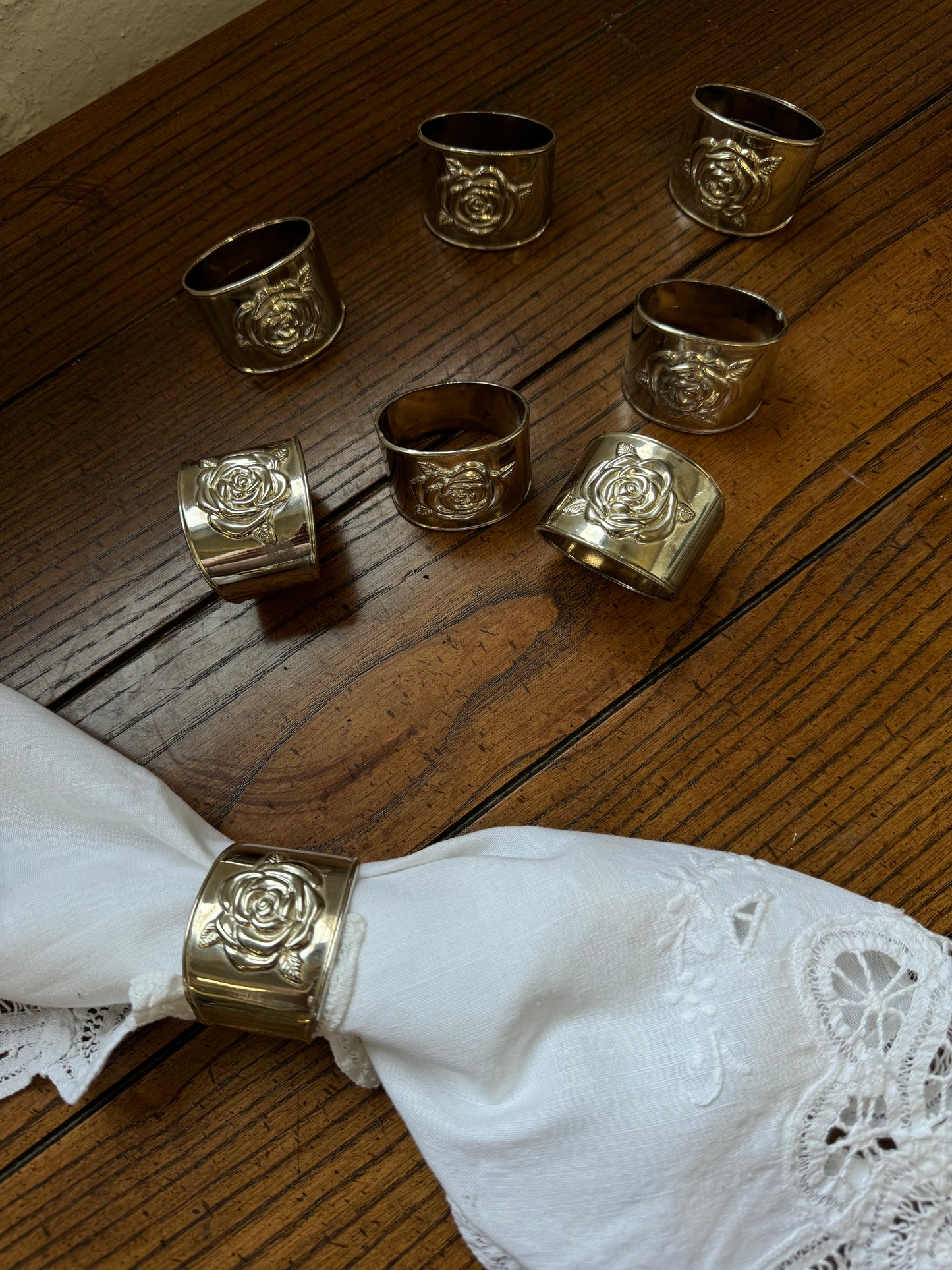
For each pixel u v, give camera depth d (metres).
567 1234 0.28
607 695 0.36
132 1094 0.32
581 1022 0.29
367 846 0.35
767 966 0.29
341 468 0.38
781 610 0.36
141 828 0.32
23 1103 0.32
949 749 0.35
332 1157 0.32
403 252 0.41
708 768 0.35
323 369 0.39
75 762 0.33
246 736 0.36
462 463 0.35
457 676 0.36
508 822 0.35
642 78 0.43
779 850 0.34
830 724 0.35
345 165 0.42
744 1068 0.28
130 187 0.42
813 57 0.43
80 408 0.39
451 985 0.29
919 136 0.42
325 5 0.44
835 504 0.38
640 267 0.40
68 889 0.30
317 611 0.37
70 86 0.44
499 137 0.42
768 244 0.41
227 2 0.45
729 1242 0.28
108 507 0.38
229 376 0.39
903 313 0.40
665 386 0.37
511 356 0.40
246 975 0.29
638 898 0.29
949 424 0.38
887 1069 0.28
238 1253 0.31
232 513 0.34
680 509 0.34
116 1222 0.31
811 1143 0.28
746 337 0.40
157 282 0.41
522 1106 0.29
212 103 0.43
